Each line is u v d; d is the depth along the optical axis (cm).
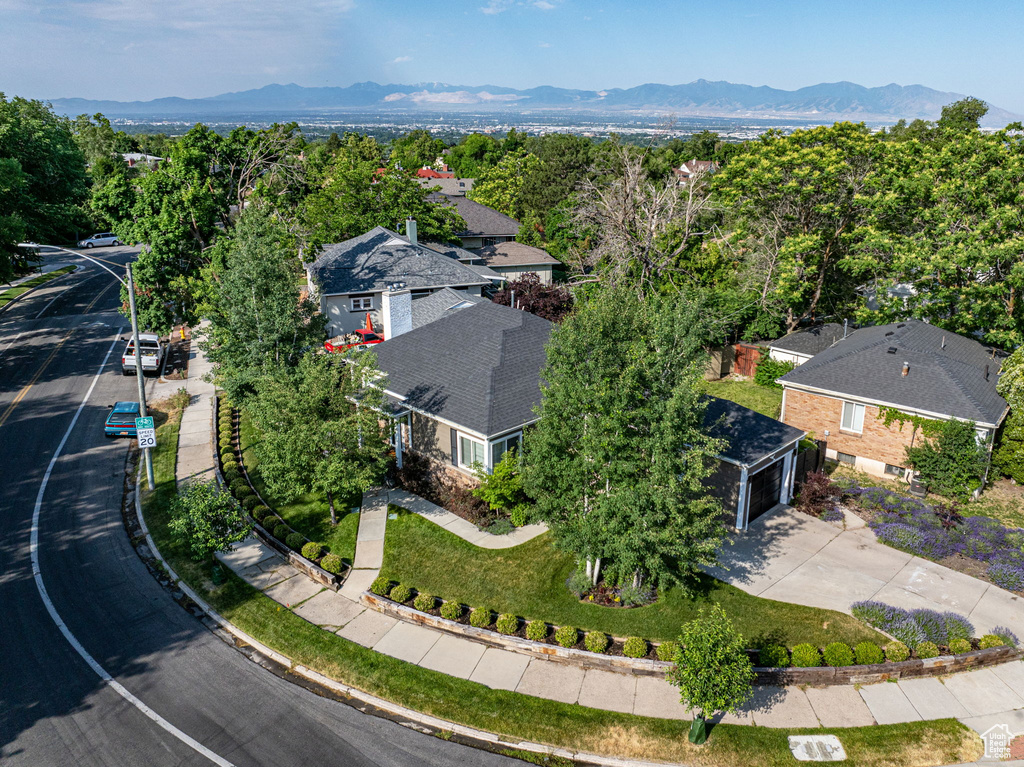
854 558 2128
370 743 1484
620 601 1914
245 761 1429
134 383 3762
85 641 1802
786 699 1580
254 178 5225
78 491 2594
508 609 1895
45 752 1445
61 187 6406
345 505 2462
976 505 2494
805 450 2539
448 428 2441
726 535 2253
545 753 1459
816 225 4091
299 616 1903
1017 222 2891
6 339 4462
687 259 4553
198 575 2100
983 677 1645
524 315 3003
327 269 4634
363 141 10312
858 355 2903
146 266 4134
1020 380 2570
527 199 7912
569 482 1784
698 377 1666
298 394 2231
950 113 7494
